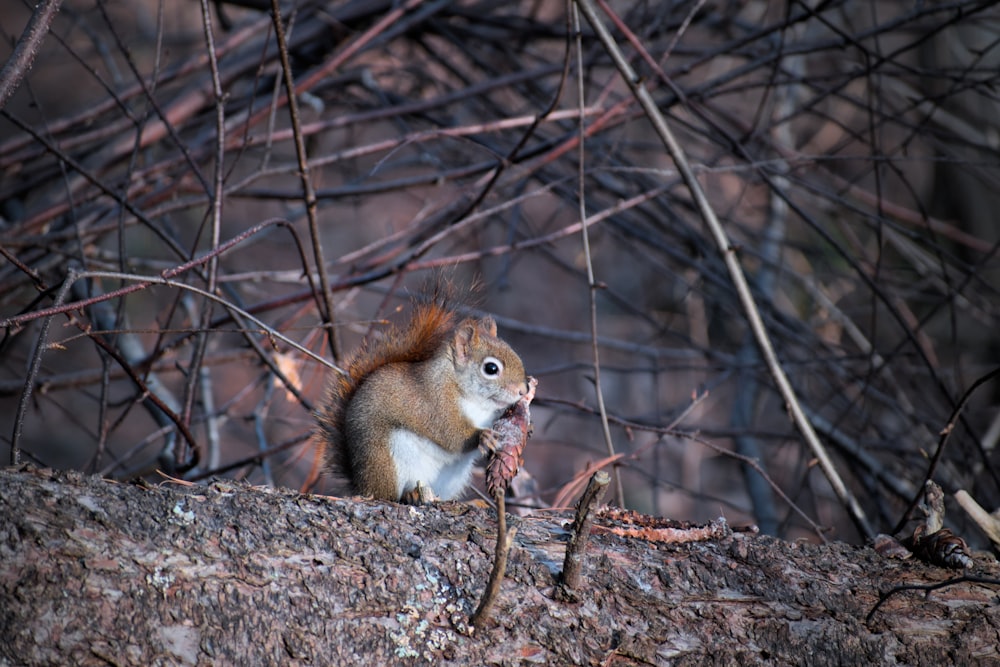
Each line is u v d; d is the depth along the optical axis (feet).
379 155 52.31
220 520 15.66
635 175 39.27
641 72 36.22
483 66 40.96
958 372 33.58
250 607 14.90
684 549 17.76
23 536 14.34
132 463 51.57
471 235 39.99
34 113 71.10
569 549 15.98
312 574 15.43
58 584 14.15
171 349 30.30
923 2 33.73
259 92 40.22
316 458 24.88
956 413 20.98
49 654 13.85
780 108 45.65
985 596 17.52
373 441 22.26
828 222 52.54
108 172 37.60
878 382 39.91
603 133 41.16
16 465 15.80
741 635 16.43
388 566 15.88
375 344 25.57
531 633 15.81
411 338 24.53
